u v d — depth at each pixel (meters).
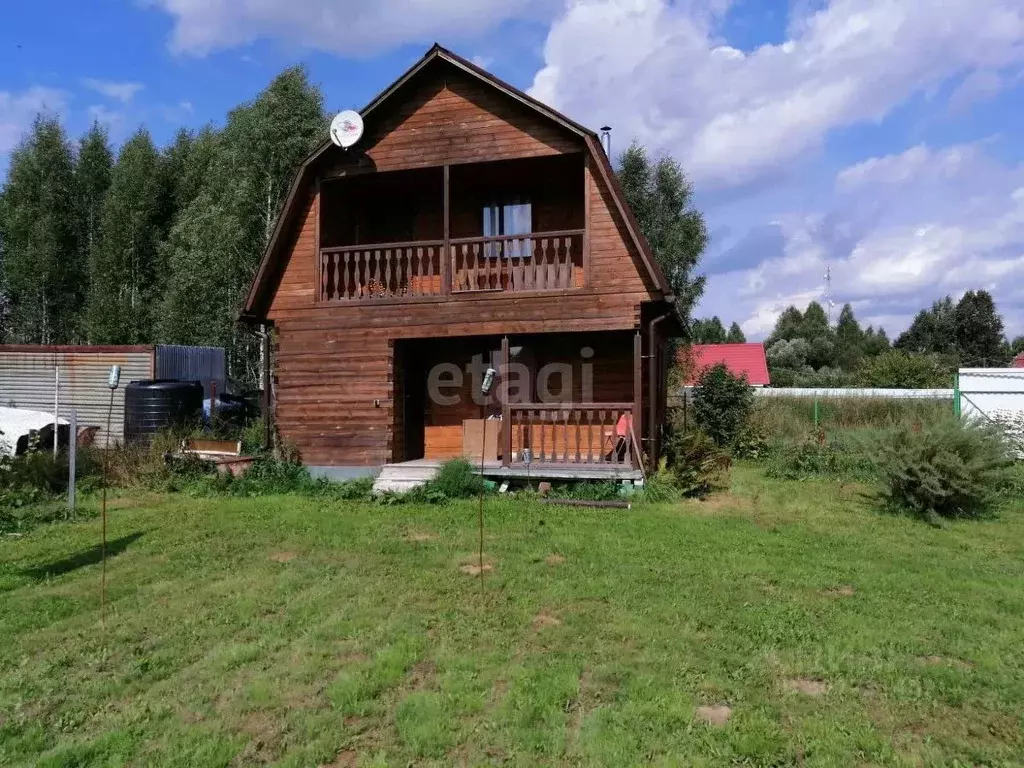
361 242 13.77
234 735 3.73
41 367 16.75
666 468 12.00
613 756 3.46
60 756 3.51
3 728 3.84
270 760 3.52
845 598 5.95
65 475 11.61
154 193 33.09
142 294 32.25
